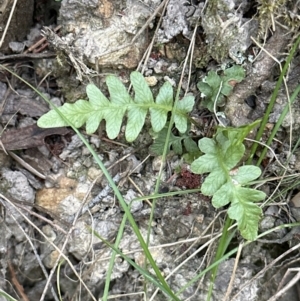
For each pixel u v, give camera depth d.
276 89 0.16
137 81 0.17
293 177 0.18
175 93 0.18
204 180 0.17
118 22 0.18
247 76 0.17
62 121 0.16
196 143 0.18
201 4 0.18
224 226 0.18
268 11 0.16
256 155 0.18
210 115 0.18
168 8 0.18
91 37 0.18
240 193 0.16
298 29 0.17
